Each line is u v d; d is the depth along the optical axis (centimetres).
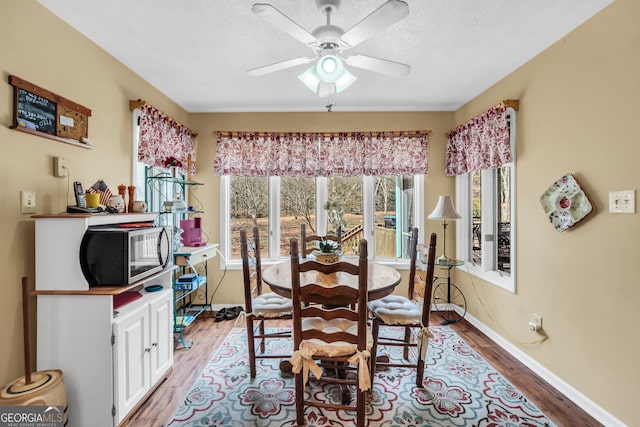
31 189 168
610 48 170
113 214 182
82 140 200
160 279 227
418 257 344
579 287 192
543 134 222
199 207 359
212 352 260
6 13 154
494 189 305
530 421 176
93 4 174
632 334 160
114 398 163
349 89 301
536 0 171
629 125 160
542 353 222
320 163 352
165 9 179
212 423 174
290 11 180
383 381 216
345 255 370
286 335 230
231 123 360
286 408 188
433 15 184
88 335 162
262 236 374
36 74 170
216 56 235
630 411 161
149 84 283
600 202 177
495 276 287
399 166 351
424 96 319
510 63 245
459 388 207
